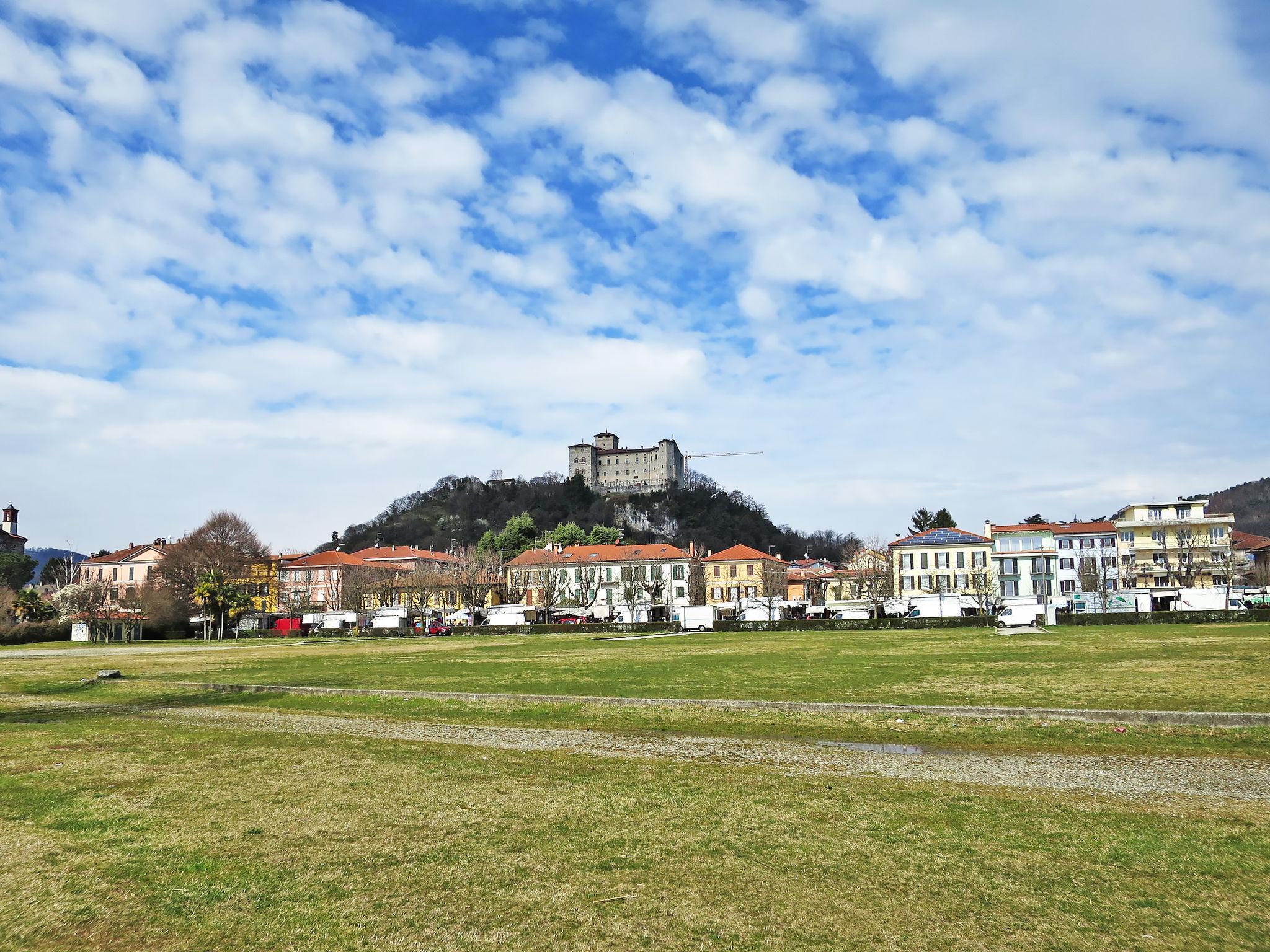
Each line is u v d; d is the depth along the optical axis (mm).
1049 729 18797
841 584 134500
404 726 22188
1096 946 7508
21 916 8555
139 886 9383
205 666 44875
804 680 28594
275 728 22031
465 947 7703
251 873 9750
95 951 7742
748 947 7598
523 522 178125
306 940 7922
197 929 8188
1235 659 30922
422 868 9844
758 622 75750
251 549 124938
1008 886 9008
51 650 74000
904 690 25156
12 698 31672
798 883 9203
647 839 10922
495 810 12531
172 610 102812
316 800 13258
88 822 12016
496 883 9328
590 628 85375
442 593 132000
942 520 165625
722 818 11977
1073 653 36031
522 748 18438
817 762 16406
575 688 28188
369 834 11297
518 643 64000
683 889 9078
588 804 12836
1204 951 7383
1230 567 103562
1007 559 122625
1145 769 15336
